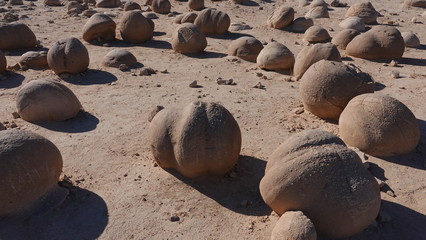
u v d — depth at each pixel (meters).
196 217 4.64
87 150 6.05
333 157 4.14
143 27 11.77
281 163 4.31
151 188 5.13
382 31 10.45
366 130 5.72
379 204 4.23
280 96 8.12
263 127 6.79
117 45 11.76
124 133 6.59
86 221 4.57
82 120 7.06
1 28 10.92
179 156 4.97
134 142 6.29
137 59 10.47
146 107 7.59
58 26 13.86
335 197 4.05
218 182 5.21
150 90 8.44
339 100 6.62
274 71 9.65
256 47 10.44
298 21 13.49
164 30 13.52
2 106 7.61
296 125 6.82
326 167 4.09
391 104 5.72
